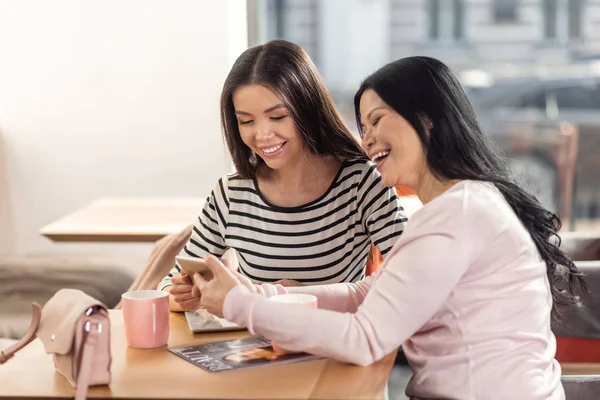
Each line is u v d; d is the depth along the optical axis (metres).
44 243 4.14
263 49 1.99
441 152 1.62
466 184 1.58
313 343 1.48
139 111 4.03
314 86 2.00
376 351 1.48
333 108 2.05
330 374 1.48
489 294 1.54
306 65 2.00
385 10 5.20
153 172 4.06
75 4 3.97
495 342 1.53
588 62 5.02
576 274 1.83
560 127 5.03
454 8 5.14
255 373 1.49
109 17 3.97
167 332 1.66
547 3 5.04
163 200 3.80
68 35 4.00
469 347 1.54
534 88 5.07
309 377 1.46
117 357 1.58
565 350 2.38
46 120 4.06
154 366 1.53
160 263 2.52
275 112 1.95
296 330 1.48
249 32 4.22
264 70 1.94
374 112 1.66
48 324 1.49
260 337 1.70
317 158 2.10
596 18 4.99
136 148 4.05
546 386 1.55
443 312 1.56
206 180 4.04
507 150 5.11
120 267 3.36
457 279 1.50
